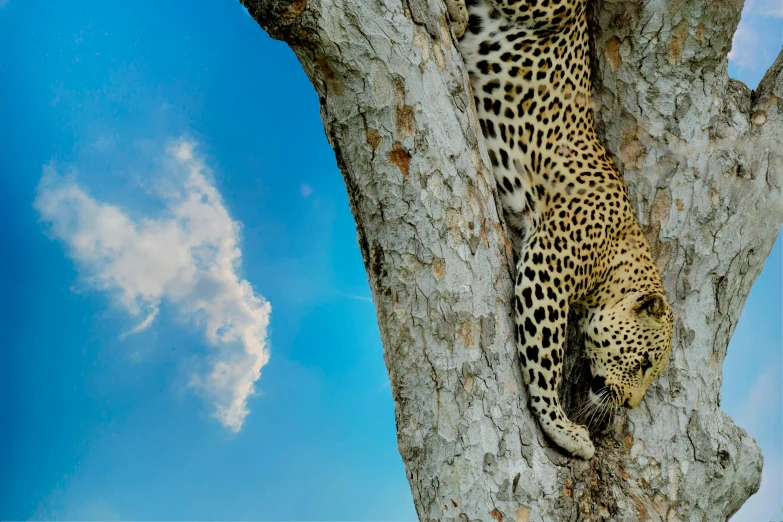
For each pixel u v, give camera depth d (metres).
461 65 3.44
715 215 4.11
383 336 3.39
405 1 3.15
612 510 3.64
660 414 4.06
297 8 2.90
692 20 3.90
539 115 4.23
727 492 4.05
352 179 3.26
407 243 3.23
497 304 3.42
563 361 4.39
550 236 4.22
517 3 4.05
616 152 4.30
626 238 4.30
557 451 3.61
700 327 4.12
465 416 3.27
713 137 4.12
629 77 4.15
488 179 3.51
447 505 3.29
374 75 3.08
